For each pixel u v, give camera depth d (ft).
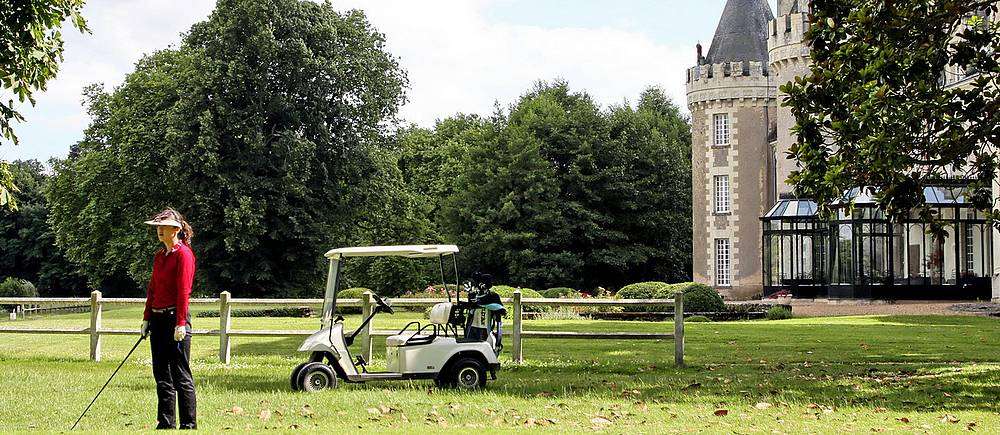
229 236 121.70
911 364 45.73
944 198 113.19
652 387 36.86
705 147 159.84
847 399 33.35
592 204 182.60
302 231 124.88
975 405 32.19
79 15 49.85
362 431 24.77
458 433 24.34
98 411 30.35
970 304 100.83
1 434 23.91
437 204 190.60
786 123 144.36
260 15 123.75
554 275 169.68
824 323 77.41
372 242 144.87
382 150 137.80
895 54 40.37
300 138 125.29
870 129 39.50
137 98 131.64
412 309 102.22
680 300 46.06
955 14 40.70
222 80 121.80
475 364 35.40
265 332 47.50
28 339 62.08
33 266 233.14
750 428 27.09
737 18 165.89
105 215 134.92
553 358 49.03
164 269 25.88
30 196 234.58
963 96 40.32
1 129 49.26
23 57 47.88
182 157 117.70
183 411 25.89
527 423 28.07
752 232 156.35
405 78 141.18
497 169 175.22
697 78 160.45
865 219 115.85
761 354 51.06
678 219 190.19
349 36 135.33
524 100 192.75
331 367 36.09
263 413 29.17
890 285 115.44
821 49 42.96
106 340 61.26
